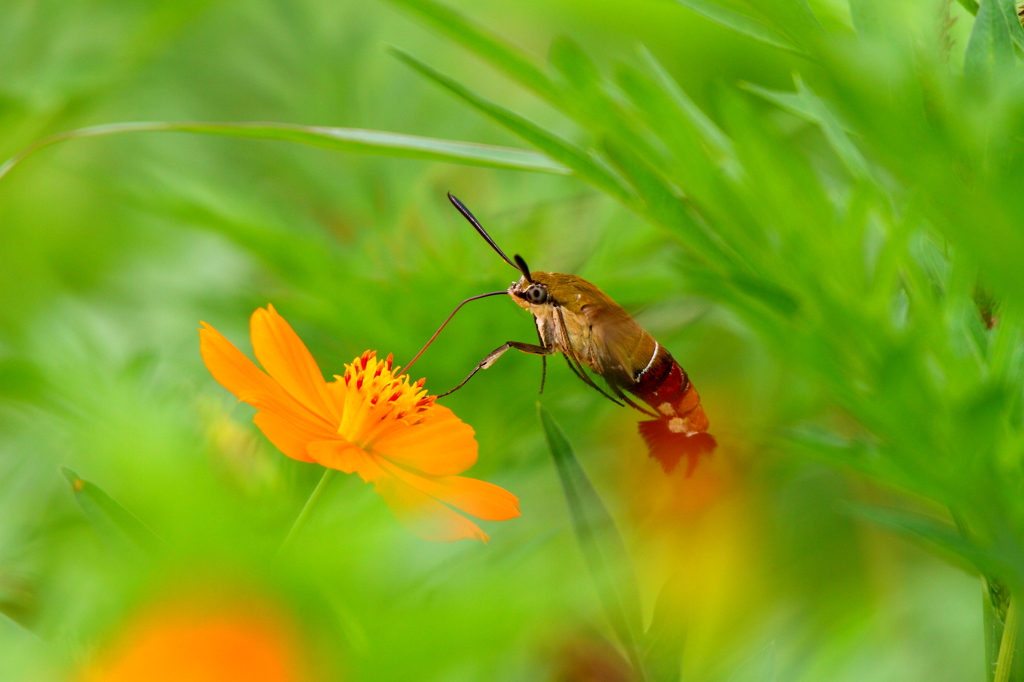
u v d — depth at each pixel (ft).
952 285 1.59
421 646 0.83
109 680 0.83
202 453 1.21
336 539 0.94
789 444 1.60
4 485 1.62
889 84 1.22
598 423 1.85
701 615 1.61
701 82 1.82
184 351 1.82
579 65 1.61
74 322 1.78
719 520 1.73
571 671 1.56
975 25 1.57
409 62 1.62
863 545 1.81
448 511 1.62
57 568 1.26
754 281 1.60
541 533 1.52
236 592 0.85
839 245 1.59
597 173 1.62
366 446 1.69
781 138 1.58
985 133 1.33
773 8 1.37
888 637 1.59
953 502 1.58
